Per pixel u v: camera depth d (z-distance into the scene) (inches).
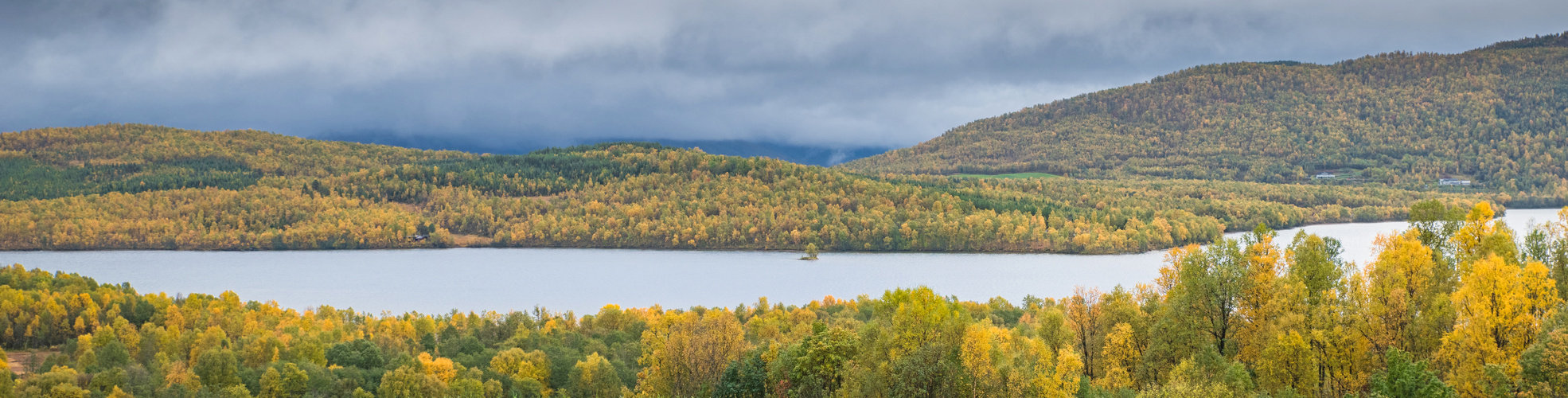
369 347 5078.7
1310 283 3221.0
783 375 3277.6
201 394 4168.3
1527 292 2534.5
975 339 2945.4
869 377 2957.7
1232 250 3243.1
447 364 4601.4
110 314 6486.2
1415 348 2775.6
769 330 5492.1
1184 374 2773.1
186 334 5639.8
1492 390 2368.4
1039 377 2854.3
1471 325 2549.2
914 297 3267.7
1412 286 2933.1
